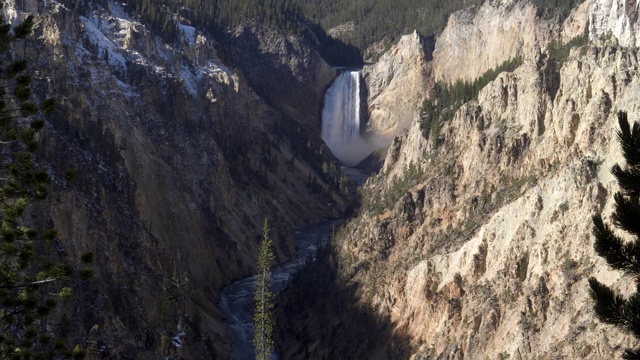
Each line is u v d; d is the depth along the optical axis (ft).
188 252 374.63
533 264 234.58
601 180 235.40
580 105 293.43
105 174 323.78
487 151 329.72
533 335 213.87
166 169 412.77
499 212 265.34
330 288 334.65
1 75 108.27
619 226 86.12
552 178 255.29
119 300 264.52
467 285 255.70
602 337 187.52
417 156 396.98
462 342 235.20
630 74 278.46
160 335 264.93
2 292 105.19
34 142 107.45
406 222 340.18
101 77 416.26
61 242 252.62
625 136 85.87
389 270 316.81
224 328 331.57
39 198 108.37
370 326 286.87
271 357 303.07
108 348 236.84
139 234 314.96
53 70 370.53
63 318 208.23
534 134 315.78
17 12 399.24
